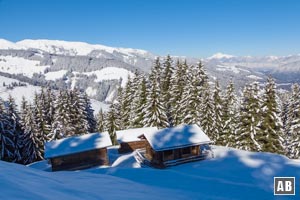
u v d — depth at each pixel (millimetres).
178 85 58781
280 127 43156
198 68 55531
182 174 26250
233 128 51469
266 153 40000
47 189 9148
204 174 31922
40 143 52531
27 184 9070
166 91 63062
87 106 67625
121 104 68375
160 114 52312
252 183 26562
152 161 40125
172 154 38750
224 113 53781
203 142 39719
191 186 21328
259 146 42656
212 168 34375
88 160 42656
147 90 56625
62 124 54719
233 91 55094
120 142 50125
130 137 50719
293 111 51219
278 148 43000
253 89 43656
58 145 43188
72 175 14672
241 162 35938
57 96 57781
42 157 52688
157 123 52062
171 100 58719
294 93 53000
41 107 55656
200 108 52156
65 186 10539
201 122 51938
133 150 51219
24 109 54875
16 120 52625
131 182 14469
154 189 13578
